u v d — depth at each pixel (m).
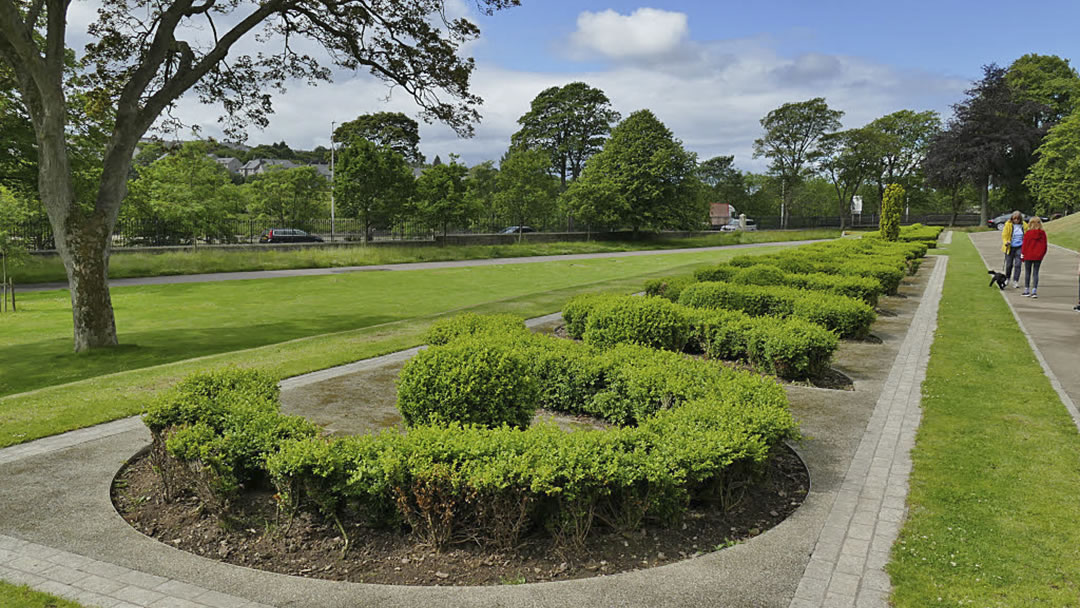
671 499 4.17
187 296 19.78
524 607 3.41
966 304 14.34
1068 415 6.53
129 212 30.25
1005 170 57.88
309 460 4.11
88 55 14.16
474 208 42.09
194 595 3.55
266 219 43.91
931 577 3.64
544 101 69.19
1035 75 62.00
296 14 14.81
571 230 54.97
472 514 4.09
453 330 8.53
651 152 54.00
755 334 8.70
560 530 4.06
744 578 3.68
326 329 14.05
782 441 5.45
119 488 5.10
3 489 5.02
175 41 12.56
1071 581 3.56
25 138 20.73
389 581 3.73
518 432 4.47
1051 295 15.52
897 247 23.89
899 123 74.06
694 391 5.76
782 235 63.62
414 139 59.81
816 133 72.69
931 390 7.57
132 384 8.19
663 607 3.40
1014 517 4.34
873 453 5.65
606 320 9.23
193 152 36.12
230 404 5.17
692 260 35.97
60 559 3.96
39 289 21.36
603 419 6.75
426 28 15.13
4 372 10.04
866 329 10.66
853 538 4.13
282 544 4.14
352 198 38.19
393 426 6.61
